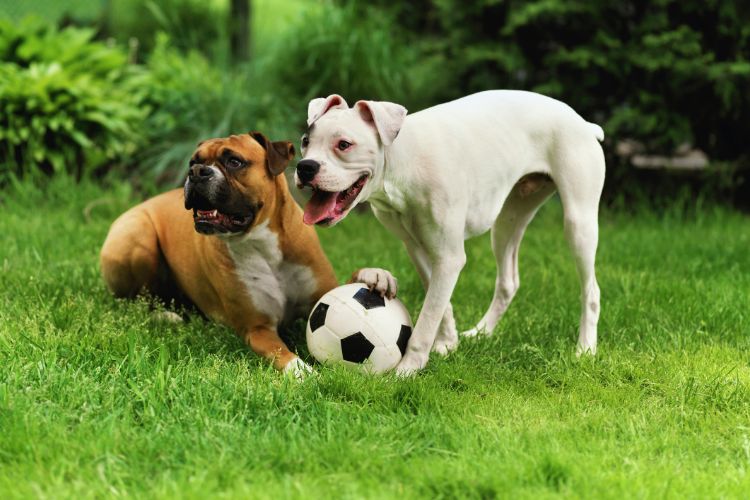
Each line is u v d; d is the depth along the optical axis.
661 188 12.62
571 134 6.26
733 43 11.83
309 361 6.48
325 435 4.99
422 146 5.80
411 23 13.66
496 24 12.48
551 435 5.05
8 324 6.72
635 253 9.86
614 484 4.47
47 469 4.54
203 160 6.04
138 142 12.74
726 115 12.12
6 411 5.04
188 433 4.95
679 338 6.77
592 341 6.64
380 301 6.07
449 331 6.57
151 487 4.40
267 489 4.34
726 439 5.17
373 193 5.76
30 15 13.62
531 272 9.05
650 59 11.47
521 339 6.98
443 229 5.87
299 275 6.62
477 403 5.60
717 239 10.38
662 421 5.36
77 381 5.56
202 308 7.21
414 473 4.55
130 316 7.03
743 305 7.55
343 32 13.07
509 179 6.19
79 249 9.45
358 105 5.55
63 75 12.41
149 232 7.33
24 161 12.15
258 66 13.21
